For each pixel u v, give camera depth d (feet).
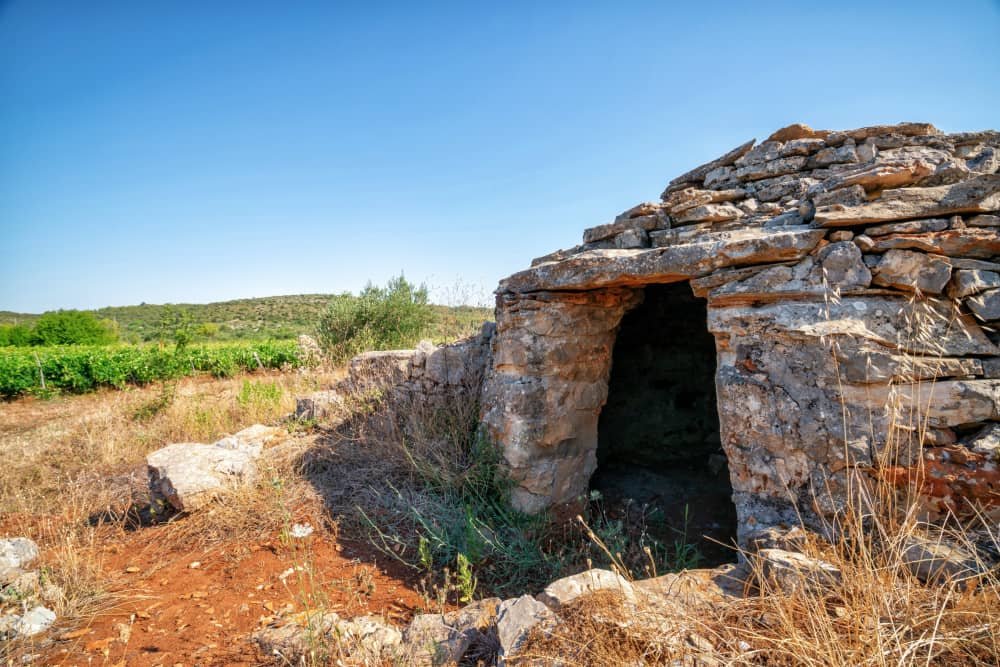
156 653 7.82
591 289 13.56
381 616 8.77
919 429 7.86
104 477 16.56
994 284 8.21
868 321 8.67
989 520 7.31
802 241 9.25
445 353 17.38
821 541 7.96
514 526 12.71
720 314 10.19
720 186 16.12
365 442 16.15
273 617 8.75
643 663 5.66
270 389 24.56
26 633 8.27
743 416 9.55
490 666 6.59
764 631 6.06
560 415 13.75
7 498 14.90
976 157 10.12
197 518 12.39
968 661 5.32
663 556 12.58
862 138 13.93
